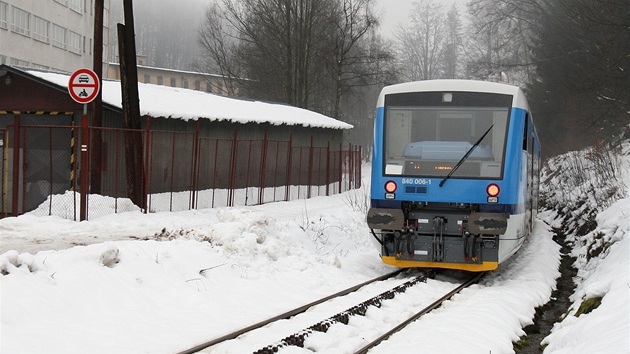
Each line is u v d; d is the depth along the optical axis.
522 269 12.91
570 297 11.35
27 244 12.31
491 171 11.47
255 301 9.09
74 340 6.52
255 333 7.36
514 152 11.58
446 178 11.52
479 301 9.81
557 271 13.72
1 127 20.44
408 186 11.66
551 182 30.33
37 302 7.20
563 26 36.38
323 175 31.20
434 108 11.88
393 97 12.12
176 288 8.97
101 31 17.58
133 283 8.62
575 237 18.69
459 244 11.46
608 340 6.23
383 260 11.90
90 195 17.09
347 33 50.72
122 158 19.55
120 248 9.47
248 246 11.30
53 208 16.66
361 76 50.78
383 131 12.02
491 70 49.09
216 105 25.59
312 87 54.19
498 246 11.38
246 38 52.69
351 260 13.71
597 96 31.33
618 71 30.03
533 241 17.05
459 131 11.76
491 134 11.65
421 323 8.34
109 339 6.70
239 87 54.69
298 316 8.30
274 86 51.38
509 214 11.41
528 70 47.91
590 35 32.84
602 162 22.22
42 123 19.98
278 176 27.44
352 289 10.38
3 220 14.91
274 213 20.56
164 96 23.91
